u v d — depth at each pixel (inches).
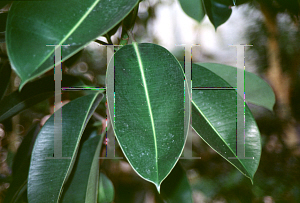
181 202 29.5
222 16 30.6
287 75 65.3
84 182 26.6
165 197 30.0
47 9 20.6
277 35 62.1
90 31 20.5
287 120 67.9
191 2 34.0
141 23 76.6
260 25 63.8
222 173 69.2
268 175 66.6
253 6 59.0
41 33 20.1
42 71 19.5
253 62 67.7
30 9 20.3
